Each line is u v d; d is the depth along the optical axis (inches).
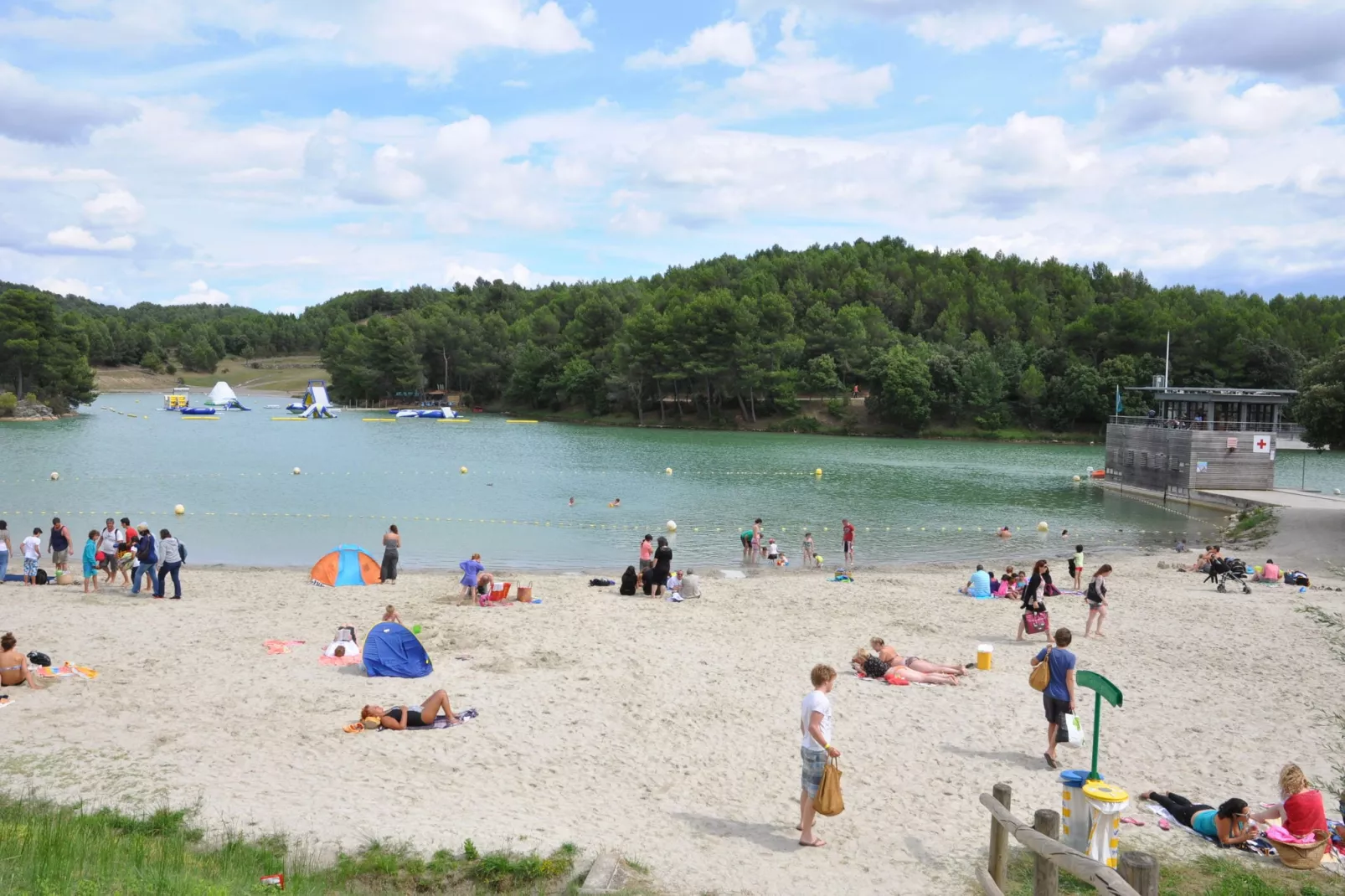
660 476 2741.1
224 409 6092.5
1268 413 3284.9
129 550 1122.7
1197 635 935.7
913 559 1551.4
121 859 370.3
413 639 738.2
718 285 6865.2
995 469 3213.6
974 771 556.1
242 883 359.3
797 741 605.9
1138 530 1929.1
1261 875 425.4
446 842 428.1
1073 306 6146.7
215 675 720.3
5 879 330.0
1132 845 453.4
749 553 1507.1
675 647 846.5
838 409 5132.9
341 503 2068.2
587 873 400.2
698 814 485.4
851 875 414.9
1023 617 905.5
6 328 4911.4
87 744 553.9
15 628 856.9
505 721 628.1
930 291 6392.7
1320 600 1146.0
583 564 1439.5
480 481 2561.5
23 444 3388.3
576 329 6378.0
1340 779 557.3
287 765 531.5
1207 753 594.6
